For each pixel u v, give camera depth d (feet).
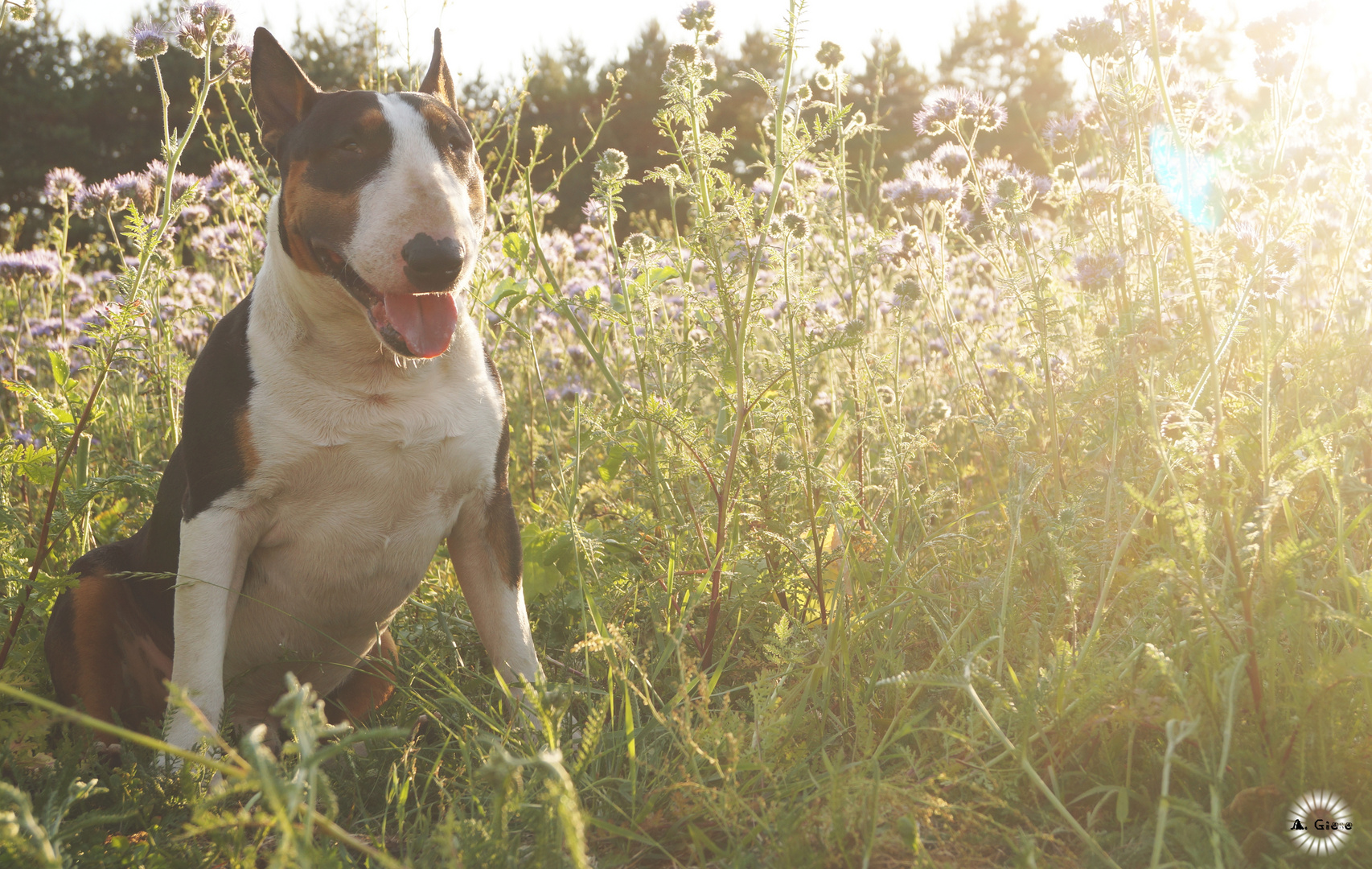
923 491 12.11
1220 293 9.26
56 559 10.75
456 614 11.83
